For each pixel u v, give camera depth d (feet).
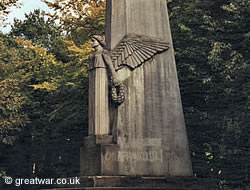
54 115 61.52
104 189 26.35
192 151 49.90
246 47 51.19
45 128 75.25
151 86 30.63
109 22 32.40
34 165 78.64
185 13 53.42
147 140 29.45
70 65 62.90
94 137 28.81
